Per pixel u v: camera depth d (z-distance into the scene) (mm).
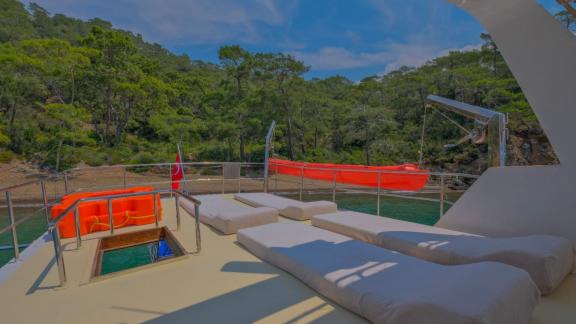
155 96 28422
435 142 28234
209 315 1697
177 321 1641
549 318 1646
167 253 3422
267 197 5402
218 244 3059
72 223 3340
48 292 2035
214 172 24328
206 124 24547
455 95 29016
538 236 2215
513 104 24484
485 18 2371
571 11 2182
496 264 1633
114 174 21234
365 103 33750
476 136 3174
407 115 32344
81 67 24109
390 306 1448
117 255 3287
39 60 21453
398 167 5230
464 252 2158
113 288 2080
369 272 1887
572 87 2168
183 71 53344
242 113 24016
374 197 12047
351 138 29516
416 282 1656
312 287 1999
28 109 22562
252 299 1884
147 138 29859
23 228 8477
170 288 2057
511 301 1338
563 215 2318
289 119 26078
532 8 2176
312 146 31469
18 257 2721
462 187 12773
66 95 25547
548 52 2213
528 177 2521
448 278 1586
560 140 2299
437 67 39000
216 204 4738
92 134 27016
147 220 3922
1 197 14711
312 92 28000
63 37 45125
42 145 21250
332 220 3439
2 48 21984
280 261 2346
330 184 7754
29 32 35000
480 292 1337
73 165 20750
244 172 25594
